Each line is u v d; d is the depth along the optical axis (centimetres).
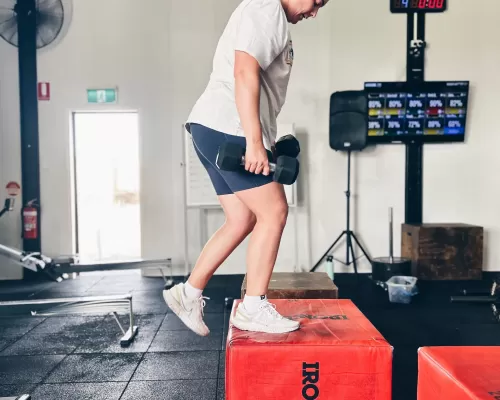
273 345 144
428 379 130
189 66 506
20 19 498
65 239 515
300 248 513
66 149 511
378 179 511
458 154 506
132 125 562
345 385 143
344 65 503
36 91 505
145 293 446
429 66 502
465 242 460
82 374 248
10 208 475
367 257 489
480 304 383
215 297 423
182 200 512
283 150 166
